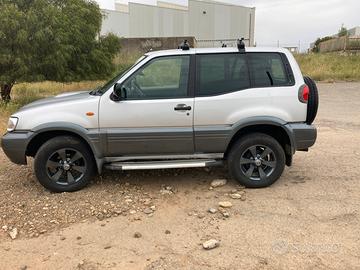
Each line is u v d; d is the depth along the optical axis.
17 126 5.48
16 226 4.66
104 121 5.44
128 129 5.47
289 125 5.58
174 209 5.07
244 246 4.14
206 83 5.56
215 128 5.53
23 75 13.70
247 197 5.41
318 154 7.52
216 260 3.89
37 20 13.13
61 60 14.52
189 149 5.59
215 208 5.05
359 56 33.56
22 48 13.16
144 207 5.12
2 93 14.20
